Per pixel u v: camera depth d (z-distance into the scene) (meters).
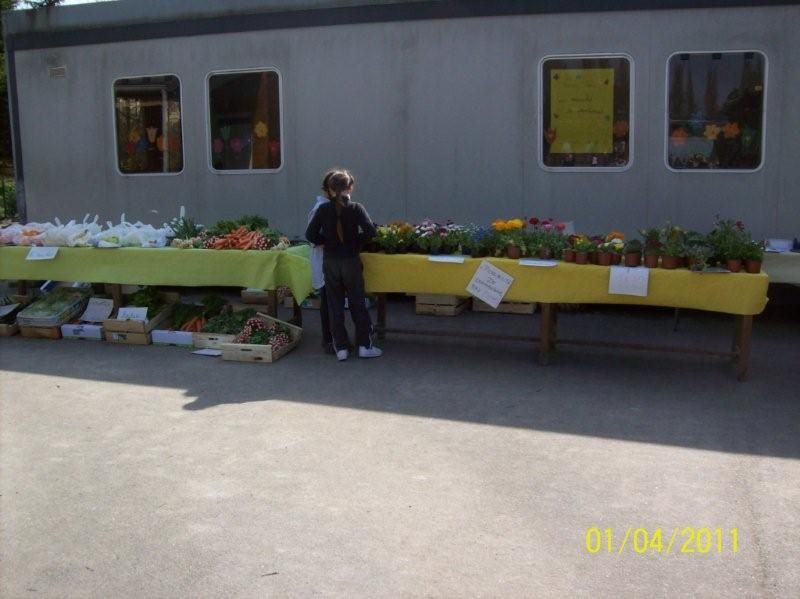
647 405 5.16
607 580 3.09
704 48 7.20
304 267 6.61
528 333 7.11
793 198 7.22
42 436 4.69
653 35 7.27
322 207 6.05
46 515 3.69
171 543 3.41
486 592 3.02
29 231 7.46
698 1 7.16
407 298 8.75
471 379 5.76
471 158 7.77
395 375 5.87
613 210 7.54
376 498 3.81
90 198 9.08
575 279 5.82
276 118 8.29
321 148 8.17
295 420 4.91
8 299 7.80
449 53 7.70
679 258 5.68
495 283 5.98
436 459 4.27
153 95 8.68
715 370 5.98
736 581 3.08
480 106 7.69
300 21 8.05
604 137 7.47
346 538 3.44
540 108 7.56
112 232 7.11
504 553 3.30
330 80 8.05
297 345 6.70
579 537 3.42
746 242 5.66
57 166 9.16
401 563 3.23
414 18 7.73
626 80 7.38
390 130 7.95
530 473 4.08
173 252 6.72
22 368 6.18
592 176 7.54
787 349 6.60
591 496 3.81
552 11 7.41
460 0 7.60
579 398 5.32
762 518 3.58
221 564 3.24
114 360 6.38
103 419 4.98
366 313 6.27
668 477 4.02
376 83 7.92
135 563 3.26
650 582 3.08
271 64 8.21
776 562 3.21
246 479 4.05
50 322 7.09
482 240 6.19
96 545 3.41
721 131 7.28
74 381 5.81
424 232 6.41
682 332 7.21
